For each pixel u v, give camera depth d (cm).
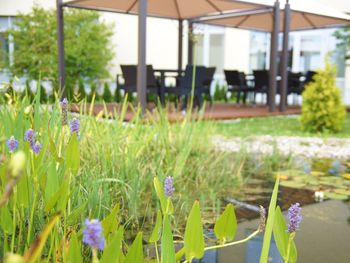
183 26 1076
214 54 1394
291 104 1161
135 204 222
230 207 117
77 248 92
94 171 224
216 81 1370
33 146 122
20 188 117
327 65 622
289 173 347
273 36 831
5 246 119
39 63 1080
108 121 325
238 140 513
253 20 1052
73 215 131
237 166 365
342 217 231
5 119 155
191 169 319
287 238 102
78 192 170
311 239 197
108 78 1202
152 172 274
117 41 1274
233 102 1199
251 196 275
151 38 1298
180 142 346
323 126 615
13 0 1277
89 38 1143
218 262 167
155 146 327
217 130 581
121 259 101
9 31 1120
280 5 834
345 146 496
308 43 1338
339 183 313
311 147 484
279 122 730
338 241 194
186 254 105
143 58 638
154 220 218
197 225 102
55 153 133
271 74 845
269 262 167
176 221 219
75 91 252
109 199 205
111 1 841
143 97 642
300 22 1050
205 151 369
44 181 125
